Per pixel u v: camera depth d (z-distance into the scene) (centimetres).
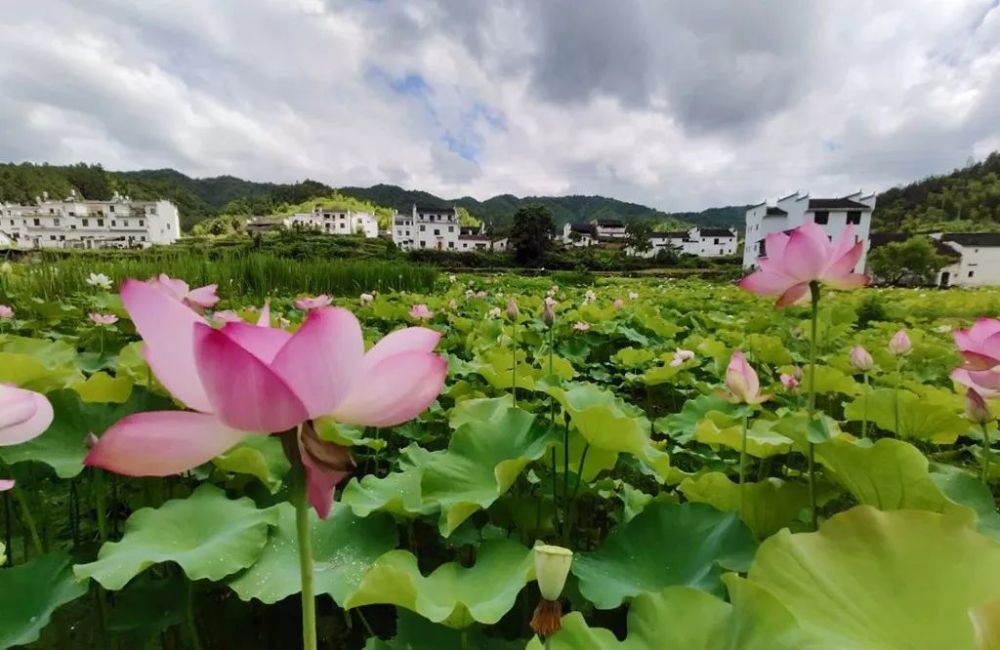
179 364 61
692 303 847
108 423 161
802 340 476
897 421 194
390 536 136
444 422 254
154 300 60
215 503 141
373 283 1062
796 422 132
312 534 135
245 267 881
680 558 121
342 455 61
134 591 133
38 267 666
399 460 177
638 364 367
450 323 538
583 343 458
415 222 6788
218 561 117
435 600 107
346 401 62
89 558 148
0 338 213
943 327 560
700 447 221
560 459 156
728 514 123
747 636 81
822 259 139
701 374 369
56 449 150
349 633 143
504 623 136
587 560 127
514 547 123
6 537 177
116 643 141
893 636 78
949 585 80
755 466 213
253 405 55
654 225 8712
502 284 1512
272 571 122
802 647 77
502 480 132
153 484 176
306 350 56
